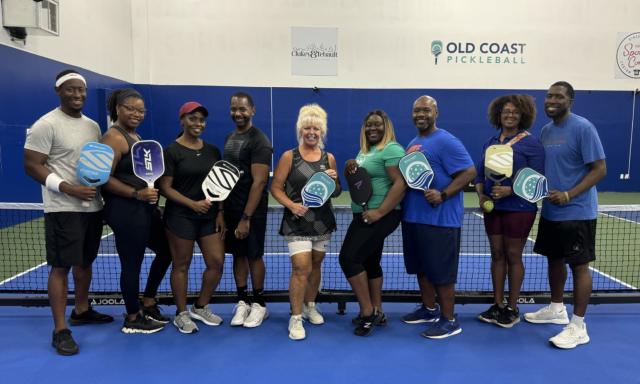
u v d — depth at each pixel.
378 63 11.54
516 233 3.22
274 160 11.76
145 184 3.03
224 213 3.35
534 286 4.37
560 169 3.11
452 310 3.19
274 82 11.51
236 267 3.47
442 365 2.78
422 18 11.43
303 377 2.63
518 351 2.97
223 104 11.52
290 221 3.15
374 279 3.37
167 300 3.54
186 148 3.12
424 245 3.06
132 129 3.08
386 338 3.17
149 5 11.19
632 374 2.68
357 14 11.38
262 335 3.21
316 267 3.37
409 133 11.77
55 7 7.17
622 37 11.48
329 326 3.39
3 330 3.27
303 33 11.38
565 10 11.40
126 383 2.56
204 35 11.30
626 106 11.72
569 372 2.70
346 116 11.70
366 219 3.04
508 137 3.28
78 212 2.87
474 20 11.45
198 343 3.07
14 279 4.52
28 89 7.21
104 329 3.28
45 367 2.73
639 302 3.57
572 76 11.62
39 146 2.75
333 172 3.16
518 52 11.55
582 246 3.01
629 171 11.90
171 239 3.13
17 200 7.05
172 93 11.45
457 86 11.65
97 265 5.06
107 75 9.93
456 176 3.00
